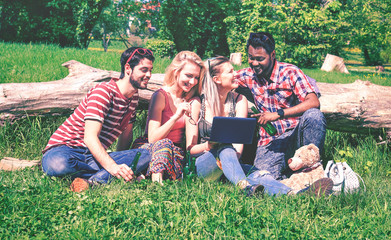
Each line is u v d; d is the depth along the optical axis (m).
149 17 30.23
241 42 28.31
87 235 2.86
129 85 4.20
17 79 7.35
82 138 4.26
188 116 4.46
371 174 5.26
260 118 4.62
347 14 26.61
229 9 28.77
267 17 26.05
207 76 4.53
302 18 24.83
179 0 28.83
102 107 4.07
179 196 3.66
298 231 3.13
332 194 4.05
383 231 3.29
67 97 5.54
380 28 28.88
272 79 4.89
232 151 4.29
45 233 2.89
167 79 4.48
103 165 3.99
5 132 5.29
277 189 4.05
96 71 6.27
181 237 2.91
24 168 4.45
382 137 6.02
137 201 3.54
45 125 5.61
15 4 23.31
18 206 3.30
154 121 4.38
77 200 3.46
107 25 46.44
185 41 29.45
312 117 4.52
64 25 24.09
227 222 3.16
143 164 4.14
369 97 5.95
